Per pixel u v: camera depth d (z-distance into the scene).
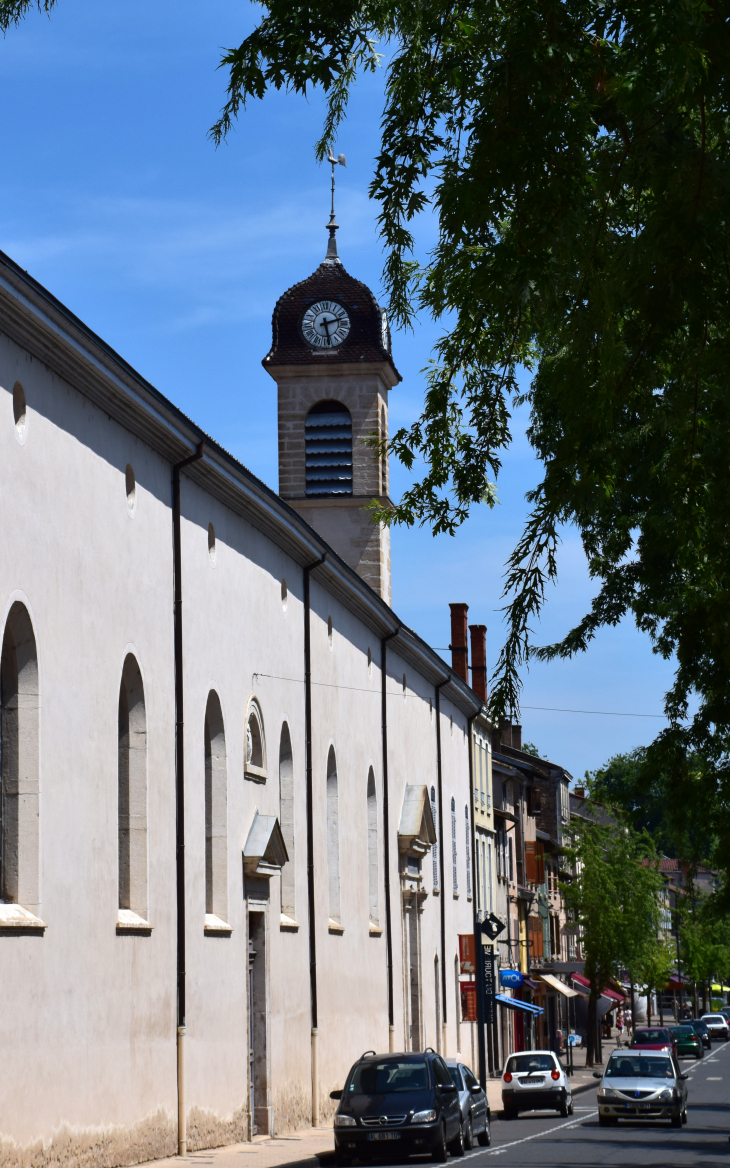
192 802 25.17
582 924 75.50
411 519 11.80
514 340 10.22
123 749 22.98
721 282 8.61
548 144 8.25
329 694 36.72
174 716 24.55
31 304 18.20
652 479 11.84
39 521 19.12
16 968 17.67
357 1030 37.69
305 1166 23.86
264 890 29.47
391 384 52.28
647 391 10.02
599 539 21.36
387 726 44.09
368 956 39.62
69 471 20.27
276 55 9.65
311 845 33.75
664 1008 150.62
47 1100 18.33
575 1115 43.62
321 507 49.56
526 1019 75.31
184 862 24.41
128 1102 21.33
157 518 24.17
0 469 17.97
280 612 32.34
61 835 19.33
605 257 8.62
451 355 11.27
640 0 7.93
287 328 50.56
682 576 20.91
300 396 50.25
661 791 23.00
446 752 55.00
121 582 22.25
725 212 8.27
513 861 74.94
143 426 23.17
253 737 30.02
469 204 8.59
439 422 11.61
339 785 37.34
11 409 18.38
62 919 19.19
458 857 56.53
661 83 7.96
